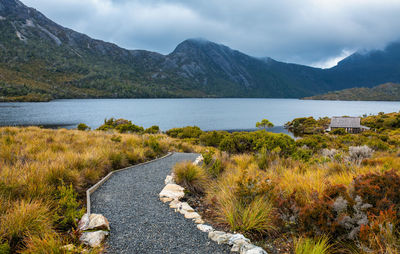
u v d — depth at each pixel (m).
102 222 3.11
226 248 2.72
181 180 5.44
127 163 7.73
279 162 7.24
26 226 2.63
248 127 64.06
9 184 3.53
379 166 5.77
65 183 4.34
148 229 3.20
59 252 2.33
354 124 57.06
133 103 173.12
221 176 5.92
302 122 70.81
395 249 2.21
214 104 193.50
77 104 137.25
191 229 3.23
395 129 54.50
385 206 2.71
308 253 2.43
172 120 73.75
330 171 5.66
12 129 11.14
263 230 3.06
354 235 2.55
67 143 8.91
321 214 2.67
